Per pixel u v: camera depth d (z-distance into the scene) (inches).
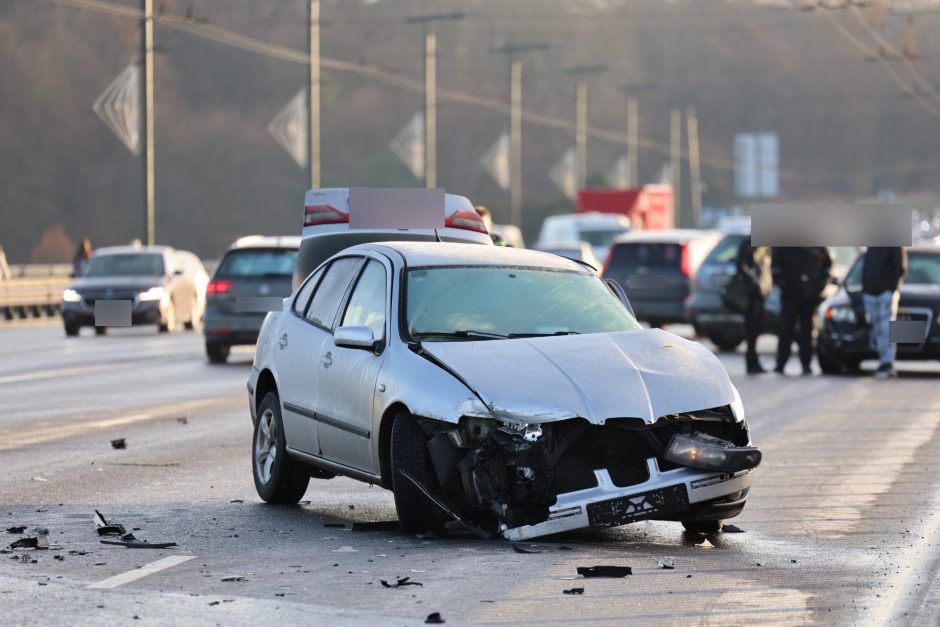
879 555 821.9
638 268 2901.1
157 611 673.6
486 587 721.6
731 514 844.6
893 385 1942.7
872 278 2041.1
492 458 821.9
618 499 813.2
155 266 3216.0
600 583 733.3
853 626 649.6
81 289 3088.1
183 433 1414.9
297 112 5334.6
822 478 1129.4
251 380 1064.8
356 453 901.2
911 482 1107.9
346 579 743.7
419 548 826.2
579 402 809.5
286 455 998.4
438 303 908.0
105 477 1127.0
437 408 820.6
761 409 1636.3
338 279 997.8
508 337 888.3
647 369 844.0
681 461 821.9
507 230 4990.2
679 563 790.5
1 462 1208.2
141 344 2819.9
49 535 879.1
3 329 3472.0
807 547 847.1
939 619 663.1
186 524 922.1
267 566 781.9
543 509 816.9
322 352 952.9
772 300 2459.4
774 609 681.0
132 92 4505.4
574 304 927.7
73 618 659.4
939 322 2054.6
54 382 1994.3
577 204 5841.5
